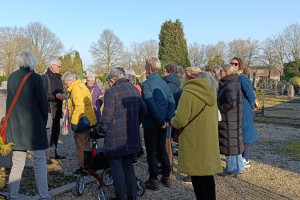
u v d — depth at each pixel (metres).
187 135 3.39
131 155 3.81
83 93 4.75
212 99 3.37
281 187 4.74
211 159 3.34
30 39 37.97
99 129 3.58
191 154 3.35
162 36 28.72
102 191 3.90
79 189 4.13
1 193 4.00
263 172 5.48
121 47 45.53
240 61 5.48
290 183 4.92
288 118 12.48
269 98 23.25
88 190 4.39
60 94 5.41
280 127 10.77
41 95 3.58
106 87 4.51
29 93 3.53
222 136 4.86
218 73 6.01
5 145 3.33
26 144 3.51
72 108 4.85
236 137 4.83
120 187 3.65
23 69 3.64
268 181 5.00
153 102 4.20
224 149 4.88
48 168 5.35
